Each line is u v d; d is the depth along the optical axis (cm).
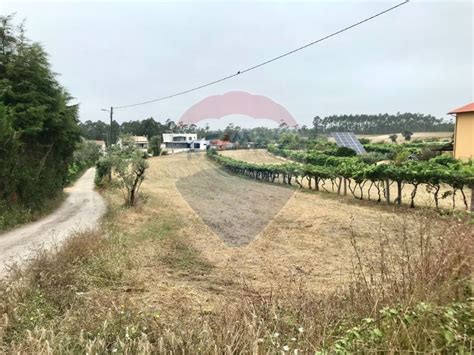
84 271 574
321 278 594
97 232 891
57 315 406
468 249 311
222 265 672
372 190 1970
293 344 274
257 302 390
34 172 1496
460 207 1285
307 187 2045
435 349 225
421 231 373
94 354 292
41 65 1566
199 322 342
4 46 1529
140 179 1444
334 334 291
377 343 248
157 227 915
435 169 1268
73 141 2036
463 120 2783
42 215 1417
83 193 2373
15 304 407
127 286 551
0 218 1150
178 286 549
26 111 1452
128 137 1730
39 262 567
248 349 274
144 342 296
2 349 309
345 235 948
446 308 258
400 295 302
